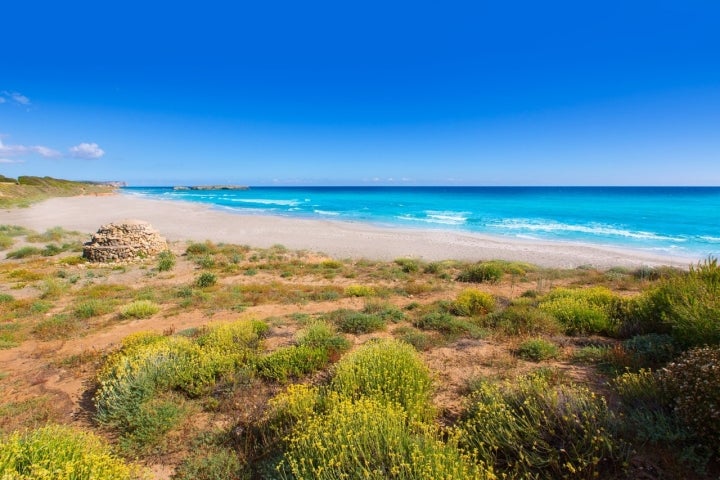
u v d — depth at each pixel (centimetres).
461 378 559
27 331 930
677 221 3719
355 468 297
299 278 1606
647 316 700
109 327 947
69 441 368
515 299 1048
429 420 424
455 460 307
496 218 4472
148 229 2120
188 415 490
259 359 626
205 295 1224
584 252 2314
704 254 2180
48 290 1344
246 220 4388
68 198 8206
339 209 6319
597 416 359
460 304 971
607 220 3962
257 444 418
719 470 306
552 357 608
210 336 727
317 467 322
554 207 5966
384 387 455
